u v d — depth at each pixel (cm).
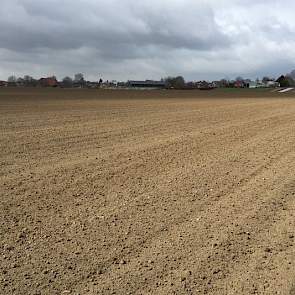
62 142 1328
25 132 1554
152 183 851
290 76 15175
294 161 1084
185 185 841
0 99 4569
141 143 1325
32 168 955
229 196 777
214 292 445
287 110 2991
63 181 848
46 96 5612
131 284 457
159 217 658
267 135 1557
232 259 521
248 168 998
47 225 614
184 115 2431
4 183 827
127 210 686
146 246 551
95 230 600
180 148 1242
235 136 1512
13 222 623
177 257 522
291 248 556
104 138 1427
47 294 434
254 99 5497
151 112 2661
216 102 4353
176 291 445
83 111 2703
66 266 492
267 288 455
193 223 636
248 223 643
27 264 495
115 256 520
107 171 938
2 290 439
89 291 441
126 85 13075
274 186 851
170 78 13012
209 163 1044
